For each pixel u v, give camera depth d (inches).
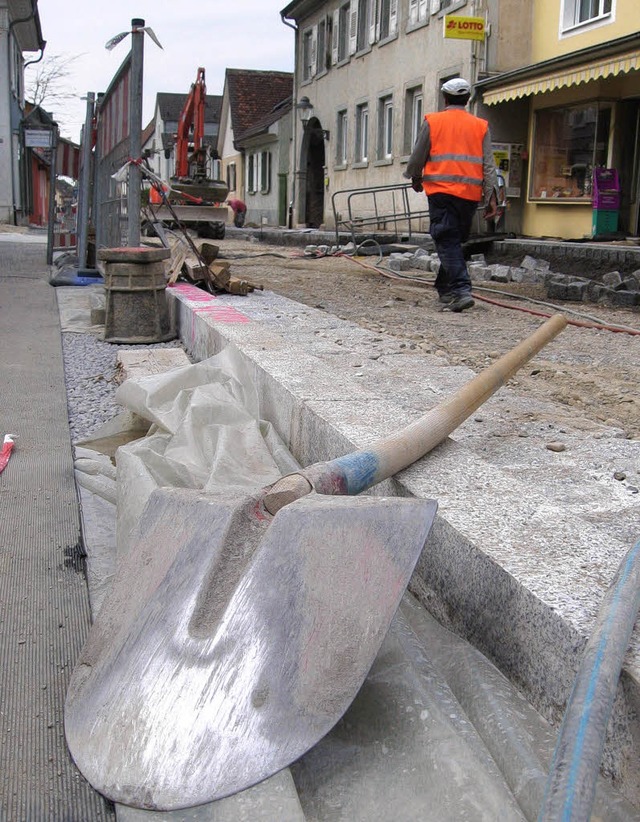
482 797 71.7
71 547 135.0
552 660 79.7
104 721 77.0
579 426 177.6
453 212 357.7
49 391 238.8
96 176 524.4
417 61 924.0
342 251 739.4
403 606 105.3
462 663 90.2
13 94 1416.1
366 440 127.5
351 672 76.2
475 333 306.5
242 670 76.7
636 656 72.2
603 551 92.0
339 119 1192.2
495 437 168.4
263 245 966.4
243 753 72.2
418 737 78.7
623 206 681.6
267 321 299.3
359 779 76.9
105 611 88.0
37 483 163.8
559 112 724.0
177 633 81.2
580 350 276.5
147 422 185.3
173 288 362.3
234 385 182.7
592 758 60.1
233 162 1897.1
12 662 102.6
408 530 86.7
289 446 161.9
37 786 82.0
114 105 449.7
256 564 83.0
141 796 70.8
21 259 676.7
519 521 99.5
